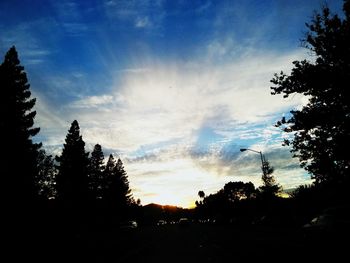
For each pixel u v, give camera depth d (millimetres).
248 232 35844
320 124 18391
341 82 17172
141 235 42250
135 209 134875
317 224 16781
